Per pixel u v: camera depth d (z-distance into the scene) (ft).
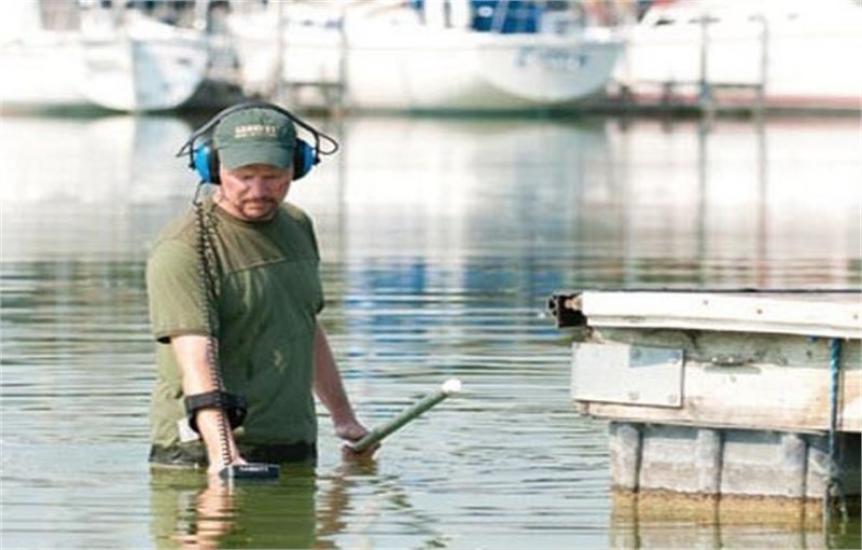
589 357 57.72
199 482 59.93
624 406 57.36
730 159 240.12
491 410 70.44
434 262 122.21
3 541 53.21
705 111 341.82
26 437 65.92
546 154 248.32
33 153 241.96
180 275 61.41
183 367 61.05
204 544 53.11
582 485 59.47
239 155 61.72
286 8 346.95
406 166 220.64
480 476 60.70
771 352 55.67
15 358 81.00
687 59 343.67
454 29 343.46
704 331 56.13
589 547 52.70
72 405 71.20
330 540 53.47
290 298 62.69
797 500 55.93
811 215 163.73
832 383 55.01
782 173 215.92
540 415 69.67
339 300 101.09
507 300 101.81
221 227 62.34
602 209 167.53
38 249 129.49
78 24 338.75
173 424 61.87
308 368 63.26
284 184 62.23
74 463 62.28
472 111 343.46
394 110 344.49
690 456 57.00
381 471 61.52
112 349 83.61
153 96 334.85
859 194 187.11
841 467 55.83
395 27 344.90
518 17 345.10
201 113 341.41
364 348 83.87
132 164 220.64
